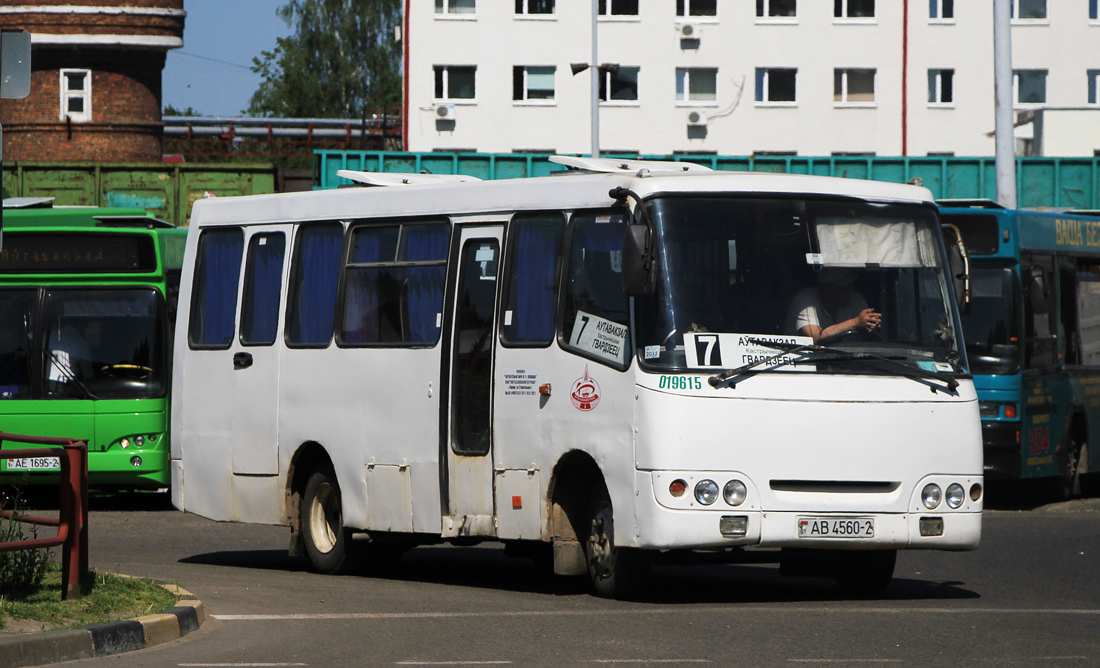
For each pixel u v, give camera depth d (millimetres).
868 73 103438
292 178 55625
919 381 16656
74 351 31562
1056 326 31641
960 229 30281
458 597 17719
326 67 128375
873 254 16969
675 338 16078
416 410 19219
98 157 85562
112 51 85125
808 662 12719
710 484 15883
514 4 100375
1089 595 18141
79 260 31641
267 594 17812
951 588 18875
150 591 15844
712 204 16562
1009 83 36812
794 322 16406
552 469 17281
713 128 101875
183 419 23031
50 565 16141
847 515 16172
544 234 17859
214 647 13789
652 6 101188
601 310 16859
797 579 20312
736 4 102000
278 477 21406
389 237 20062
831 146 102875
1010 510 30531
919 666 12539
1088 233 33375
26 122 85375
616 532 16391
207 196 23234
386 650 13523
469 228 18875
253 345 21922
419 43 100000
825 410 16219
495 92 100312
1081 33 104750
